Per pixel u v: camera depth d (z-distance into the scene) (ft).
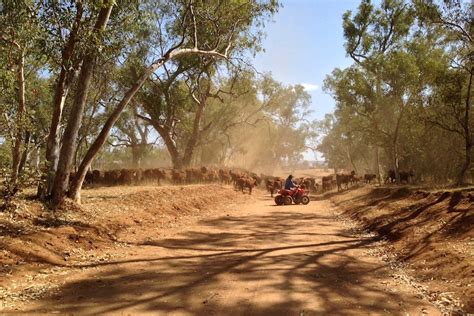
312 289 23.67
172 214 55.52
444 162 89.71
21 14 32.76
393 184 87.35
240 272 27.50
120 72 76.28
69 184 45.91
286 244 38.73
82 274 26.40
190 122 143.74
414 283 25.29
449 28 58.90
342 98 96.32
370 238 42.27
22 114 41.81
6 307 19.80
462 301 20.92
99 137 45.52
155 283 24.48
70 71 43.21
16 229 32.24
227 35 79.10
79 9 35.83
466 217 34.63
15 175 36.32
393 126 96.89
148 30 93.56
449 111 71.51
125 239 38.47
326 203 89.30
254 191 122.62
